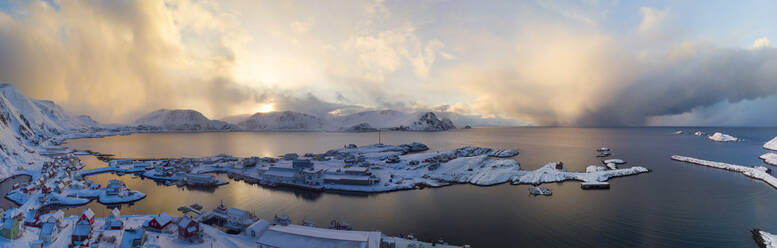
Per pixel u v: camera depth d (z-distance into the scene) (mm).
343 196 111688
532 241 72750
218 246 65125
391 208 97500
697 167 157750
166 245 64375
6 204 96562
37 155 181625
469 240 73688
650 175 138875
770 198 102125
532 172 137000
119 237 67688
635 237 74250
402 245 67250
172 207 98500
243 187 125312
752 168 141000
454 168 149625
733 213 88938
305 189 121562
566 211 92312
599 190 114500
